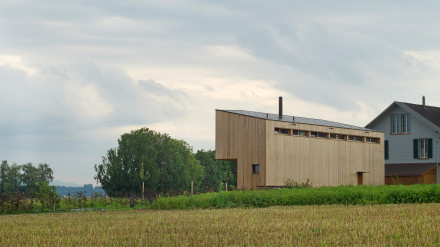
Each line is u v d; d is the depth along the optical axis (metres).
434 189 28.86
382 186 32.34
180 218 22.16
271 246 13.51
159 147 89.19
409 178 52.72
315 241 14.14
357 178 51.25
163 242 14.47
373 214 21.72
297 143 45.44
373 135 53.31
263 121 43.06
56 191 36.56
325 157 47.97
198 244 13.98
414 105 56.88
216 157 45.97
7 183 102.69
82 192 37.78
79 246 14.25
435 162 52.75
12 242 15.34
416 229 15.86
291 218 20.70
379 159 53.72
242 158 44.28
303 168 45.75
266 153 42.72
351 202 29.09
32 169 107.88
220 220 20.52
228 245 13.92
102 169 81.31
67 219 23.91
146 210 32.06
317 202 29.67
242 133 44.47
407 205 26.47
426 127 53.88
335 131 49.31
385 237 14.45
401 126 56.16
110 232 17.17
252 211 25.03
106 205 38.59
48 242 14.80
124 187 79.75
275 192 31.36
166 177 87.50
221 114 46.00
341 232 15.73
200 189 102.25
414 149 54.59
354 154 50.91
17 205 33.97
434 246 13.09
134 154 81.69
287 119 47.19
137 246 13.91
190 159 103.94
